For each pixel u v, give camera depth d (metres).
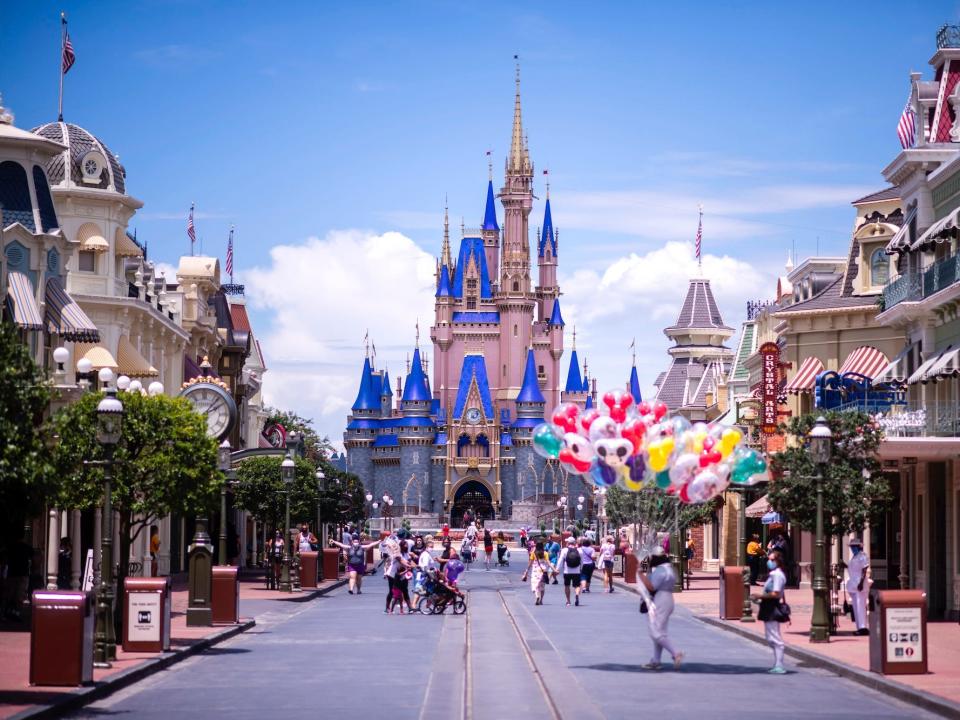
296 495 68.69
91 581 35.41
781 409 62.53
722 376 98.00
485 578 81.44
